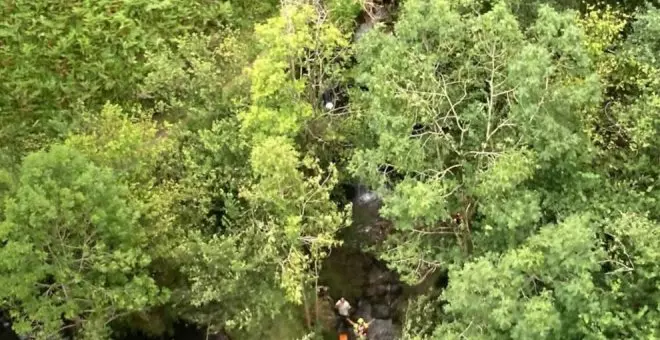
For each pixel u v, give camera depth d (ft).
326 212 79.05
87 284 71.77
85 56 101.55
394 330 88.79
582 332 65.31
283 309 83.30
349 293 91.91
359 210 96.48
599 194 72.64
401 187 71.05
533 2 82.84
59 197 67.31
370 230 94.89
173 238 80.38
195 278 75.87
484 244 73.72
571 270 63.26
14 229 66.23
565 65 71.26
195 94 86.89
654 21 75.05
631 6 88.84
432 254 79.41
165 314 85.20
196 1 106.01
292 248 74.69
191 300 77.61
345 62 85.92
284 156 72.18
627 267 64.90
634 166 72.90
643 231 64.18
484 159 73.82
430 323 78.59
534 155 69.56
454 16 73.61
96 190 69.05
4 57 99.50
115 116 83.51
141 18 104.42
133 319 84.69
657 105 69.46
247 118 78.89
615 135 76.54
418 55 73.87
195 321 82.33
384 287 92.32
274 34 77.66
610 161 75.20
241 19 106.01
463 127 76.54
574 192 71.72
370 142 84.17
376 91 72.84
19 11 101.96
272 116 78.95
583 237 61.82
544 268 64.44
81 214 69.41
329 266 93.04
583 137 72.28
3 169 73.77
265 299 78.18
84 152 76.79
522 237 69.82
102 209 69.36
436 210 69.67
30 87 98.48
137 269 77.92
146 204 76.33
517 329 62.54
